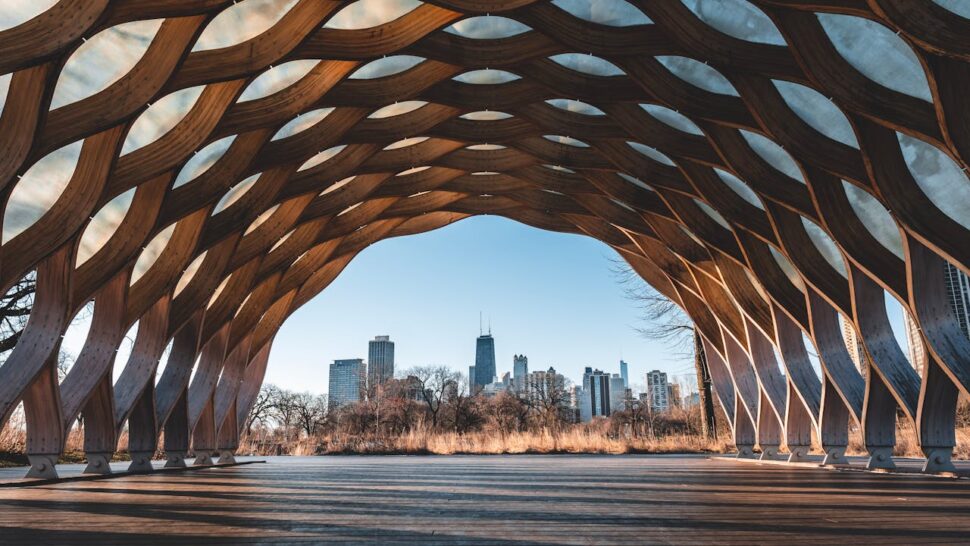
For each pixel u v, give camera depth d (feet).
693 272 65.05
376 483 36.88
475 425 218.18
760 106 37.19
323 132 45.21
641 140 47.26
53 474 37.99
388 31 36.99
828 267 46.55
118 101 29.86
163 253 44.55
